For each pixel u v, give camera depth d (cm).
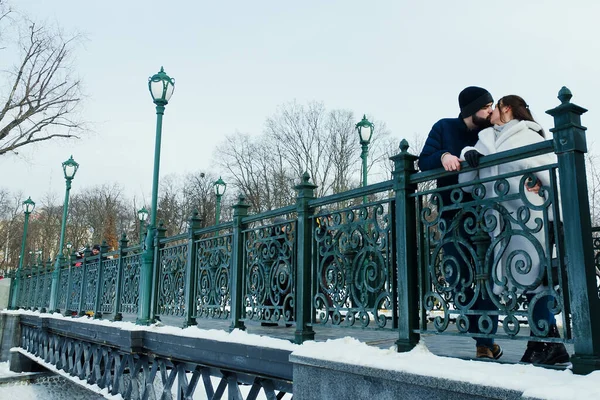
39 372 1359
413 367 260
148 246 687
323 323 374
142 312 666
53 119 1912
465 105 328
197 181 4488
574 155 226
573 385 194
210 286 543
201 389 1041
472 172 304
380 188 342
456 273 292
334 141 3030
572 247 221
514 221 252
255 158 3275
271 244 450
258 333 505
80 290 1019
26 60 1866
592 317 211
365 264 344
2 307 1811
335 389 310
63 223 1318
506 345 411
